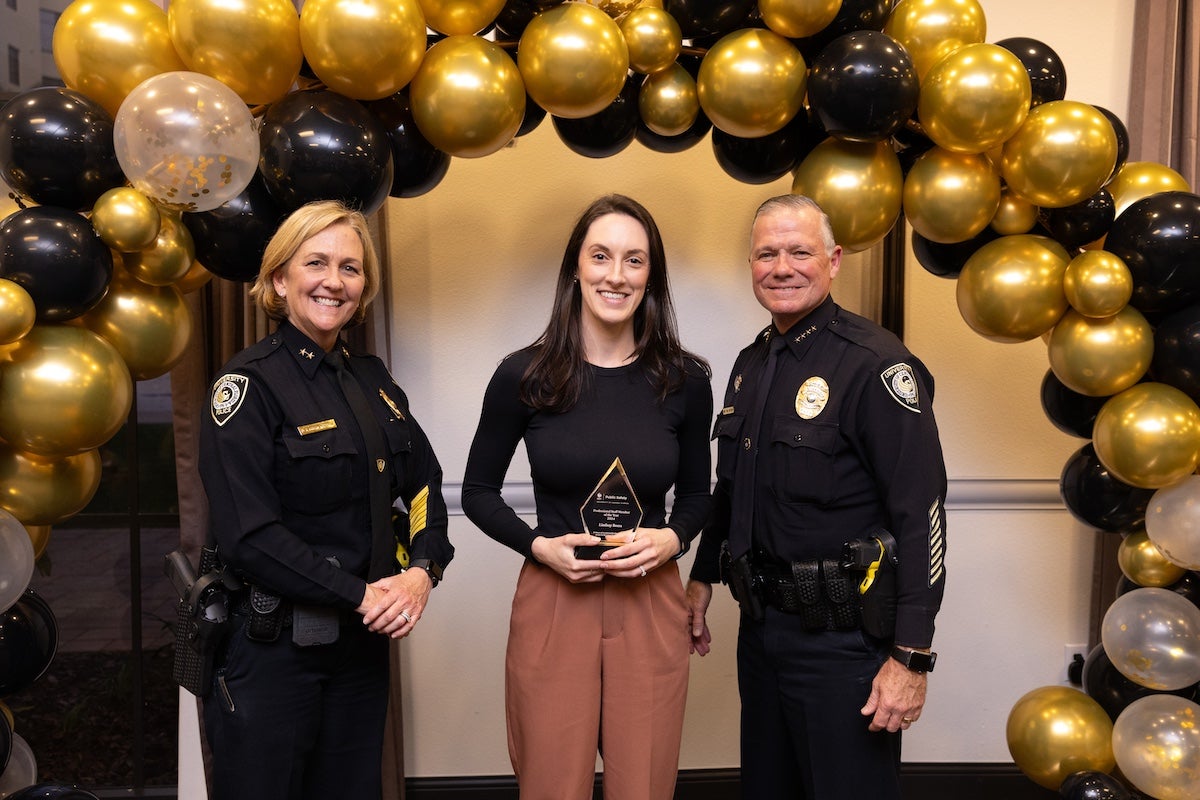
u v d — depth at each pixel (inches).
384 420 63.6
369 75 61.7
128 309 62.8
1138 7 91.3
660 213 96.8
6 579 57.0
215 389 58.4
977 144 65.8
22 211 58.2
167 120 55.9
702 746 101.3
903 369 62.6
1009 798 101.3
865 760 63.6
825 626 63.6
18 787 63.5
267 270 59.7
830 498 63.6
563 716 62.4
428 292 96.2
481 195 95.7
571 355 64.1
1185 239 64.1
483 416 67.2
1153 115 89.6
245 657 58.5
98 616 113.7
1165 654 68.4
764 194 96.9
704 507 68.6
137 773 100.0
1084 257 66.6
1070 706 74.9
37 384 56.6
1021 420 99.3
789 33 67.2
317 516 59.7
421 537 65.3
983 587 100.8
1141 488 70.9
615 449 62.9
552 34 64.9
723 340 98.3
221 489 57.0
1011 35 94.4
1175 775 66.6
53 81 97.4
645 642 63.6
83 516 107.8
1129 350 67.1
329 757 61.9
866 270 92.9
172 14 60.2
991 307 69.8
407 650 98.9
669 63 69.7
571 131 72.2
